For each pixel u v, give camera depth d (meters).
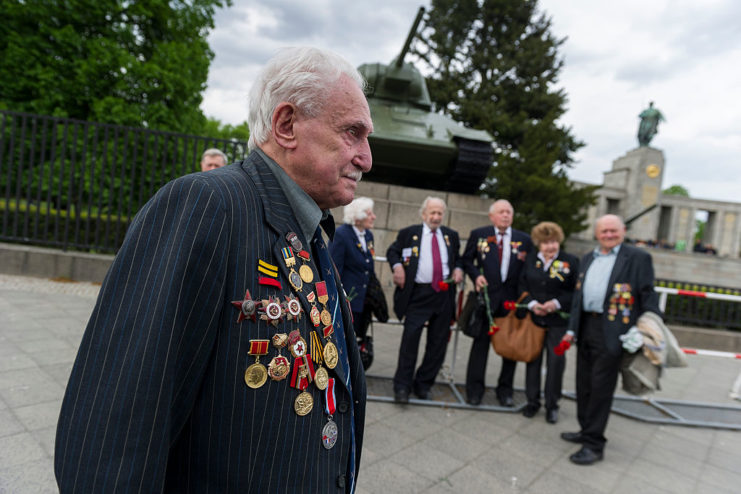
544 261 3.81
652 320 3.06
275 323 0.81
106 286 0.73
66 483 0.65
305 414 0.87
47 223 6.67
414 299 3.77
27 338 4.06
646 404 4.46
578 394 3.34
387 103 7.85
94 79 12.41
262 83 0.94
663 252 23.12
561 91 20.23
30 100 12.68
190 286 0.74
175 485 0.82
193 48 14.85
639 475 2.97
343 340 1.06
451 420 3.53
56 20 12.78
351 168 0.96
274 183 0.92
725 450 3.50
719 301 7.48
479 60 20.14
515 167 14.03
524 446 3.21
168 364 0.69
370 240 3.81
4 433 2.54
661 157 30.55
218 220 0.78
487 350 3.90
